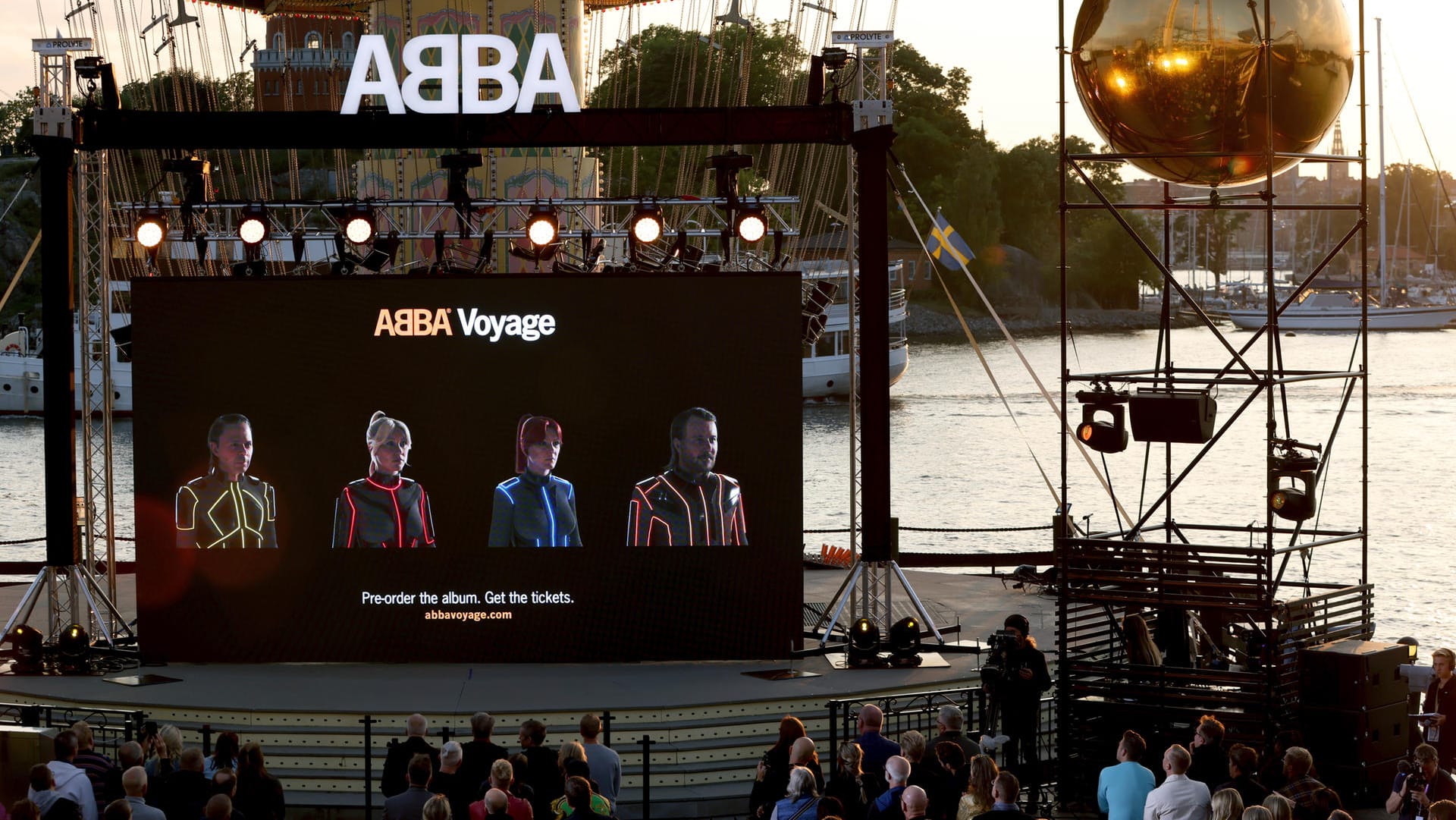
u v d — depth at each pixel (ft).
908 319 479.41
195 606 67.87
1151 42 57.57
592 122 71.46
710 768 59.31
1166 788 41.60
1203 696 54.95
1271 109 55.01
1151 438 58.54
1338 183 586.45
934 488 190.39
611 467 67.72
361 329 67.31
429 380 67.46
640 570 67.77
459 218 72.43
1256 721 53.83
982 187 492.95
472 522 67.72
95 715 61.72
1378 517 165.27
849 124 70.90
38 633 67.51
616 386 67.46
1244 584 54.54
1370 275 568.41
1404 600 116.06
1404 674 54.70
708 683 64.75
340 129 71.41
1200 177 60.49
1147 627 59.06
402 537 67.77
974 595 83.97
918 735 43.98
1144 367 369.91
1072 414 271.90
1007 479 197.98
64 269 70.18
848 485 187.93
